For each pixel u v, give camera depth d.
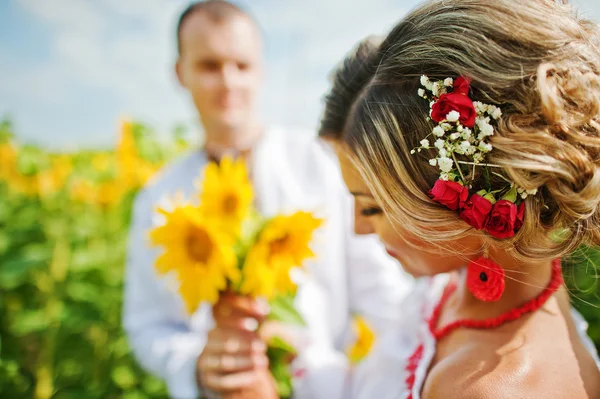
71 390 2.78
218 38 2.01
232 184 1.36
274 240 1.37
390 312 1.96
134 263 2.12
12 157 3.13
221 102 2.04
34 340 3.10
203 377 1.44
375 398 1.29
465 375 0.82
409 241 0.88
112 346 2.85
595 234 0.79
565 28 0.75
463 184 0.77
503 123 0.74
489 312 0.91
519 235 0.76
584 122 0.73
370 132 0.84
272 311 1.43
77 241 3.05
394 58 0.85
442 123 0.76
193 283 1.36
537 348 0.83
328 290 2.00
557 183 0.72
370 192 0.93
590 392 0.80
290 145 2.12
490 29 0.76
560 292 0.97
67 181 3.25
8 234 3.00
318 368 1.59
